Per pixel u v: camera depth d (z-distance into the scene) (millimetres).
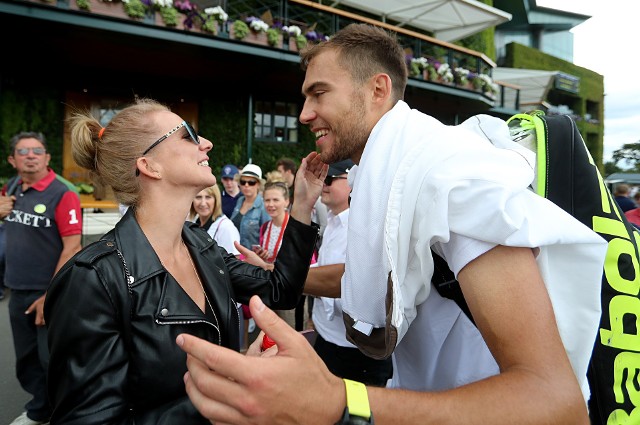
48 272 2695
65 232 2684
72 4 6742
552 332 638
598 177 1010
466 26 13359
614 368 928
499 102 16406
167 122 1061
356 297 916
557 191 989
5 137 9039
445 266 877
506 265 678
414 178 776
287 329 576
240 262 1370
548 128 1029
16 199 2705
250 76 10203
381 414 577
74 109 1164
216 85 11039
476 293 693
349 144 1166
